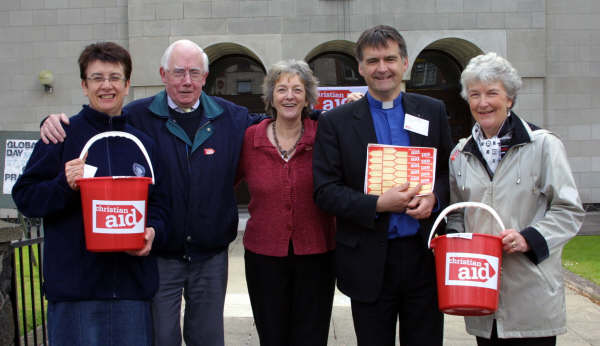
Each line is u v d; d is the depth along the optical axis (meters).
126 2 11.93
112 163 2.54
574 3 11.95
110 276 2.48
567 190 2.42
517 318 2.47
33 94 12.16
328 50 12.73
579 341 4.30
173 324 3.02
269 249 3.00
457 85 13.08
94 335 2.47
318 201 2.78
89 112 2.54
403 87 11.80
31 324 4.65
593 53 12.02
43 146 2.47
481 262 2.31
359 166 2.73
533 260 2.40
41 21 12.05
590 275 6.34
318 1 11.53
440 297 2.41
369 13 11.55
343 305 5.37
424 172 2.66
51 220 2.49
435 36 11.57
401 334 2.81
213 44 11.61
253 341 4.43
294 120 3.04
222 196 3.08
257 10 11.56
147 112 3.07
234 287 6.12
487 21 11.59
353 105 2.84
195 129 3.11
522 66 11.67
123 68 2.58
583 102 12.06
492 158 2.58
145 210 2.42
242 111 3.32
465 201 2.66
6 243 3.18
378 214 2.67
